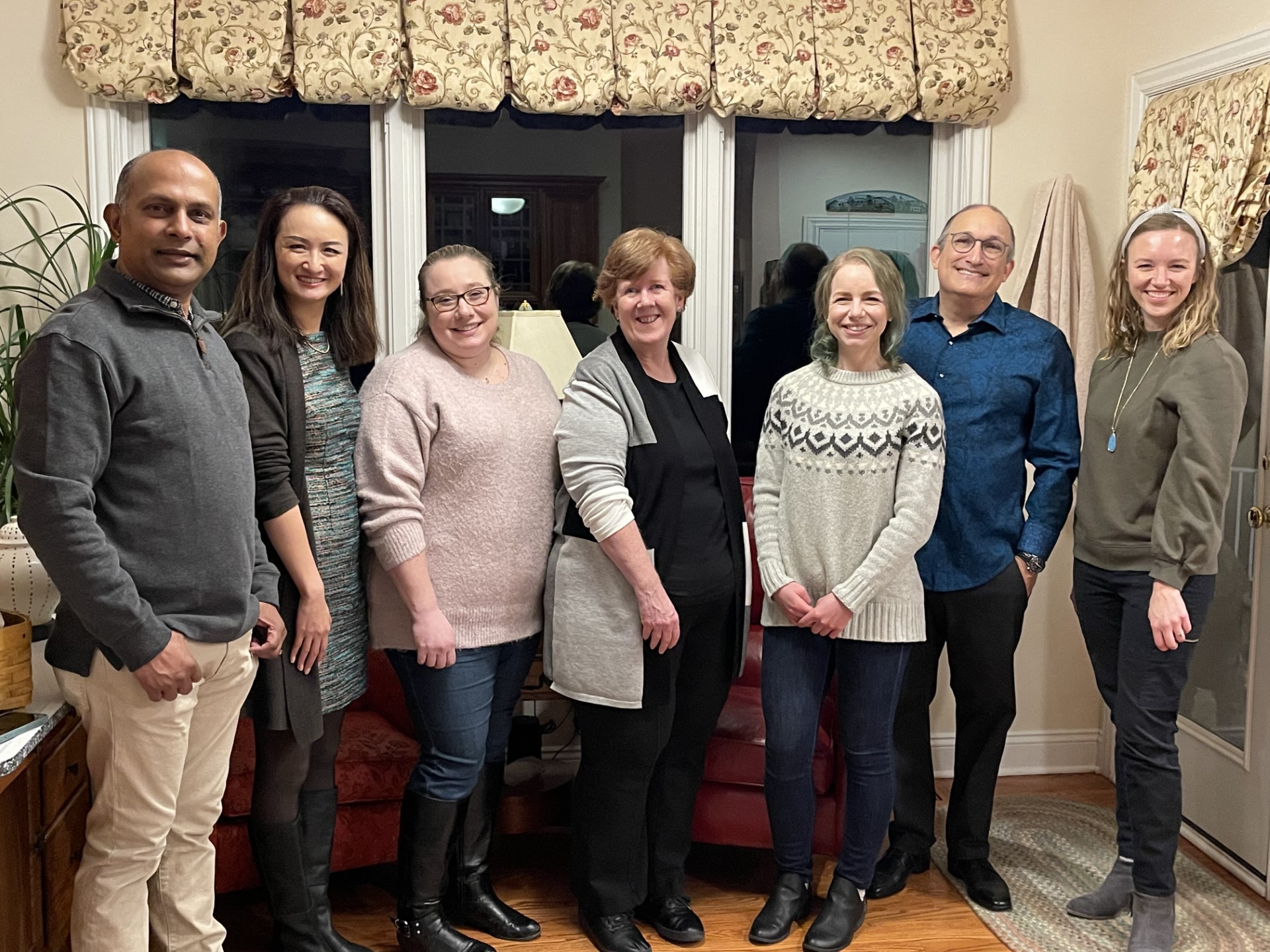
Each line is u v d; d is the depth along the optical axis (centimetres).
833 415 238
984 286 264
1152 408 235
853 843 250
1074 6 338
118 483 173
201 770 196
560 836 315
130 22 290
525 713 333
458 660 231
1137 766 241
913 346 273
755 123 336
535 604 241
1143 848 241
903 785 281
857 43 320
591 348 334
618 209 331
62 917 206
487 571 231
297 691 214
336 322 225
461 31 303
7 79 295
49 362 164
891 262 241
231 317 216
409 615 231
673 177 331
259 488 207
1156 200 316
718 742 269
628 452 233
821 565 240
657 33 312
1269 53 278
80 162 301
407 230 318
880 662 241
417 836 238
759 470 255
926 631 269
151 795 183
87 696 180
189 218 176
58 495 163
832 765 267
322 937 235
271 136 314
